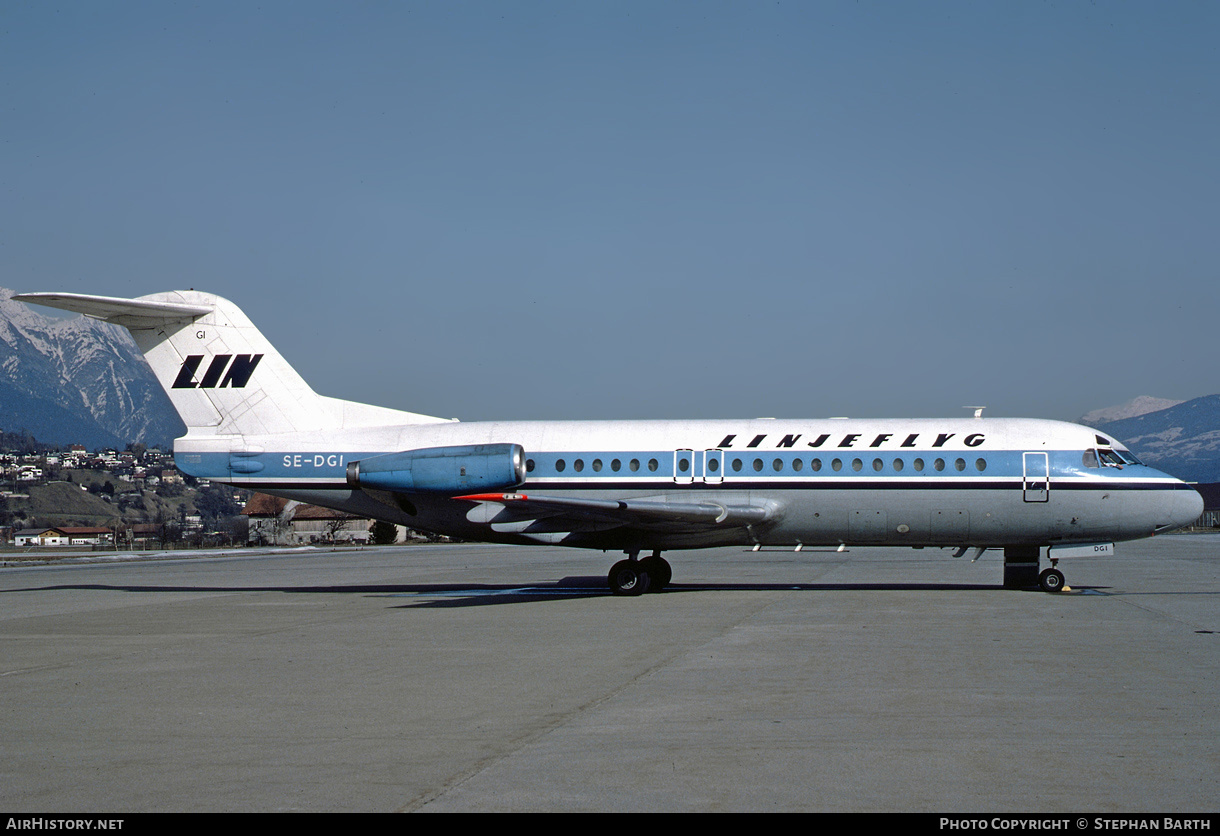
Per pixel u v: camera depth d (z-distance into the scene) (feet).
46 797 26.94
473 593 93.15
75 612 79.36
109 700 40.57
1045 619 63.67
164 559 210.38
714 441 87.45
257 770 29.37
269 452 92.79
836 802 25.85
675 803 25.82
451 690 41.52
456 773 28.76
